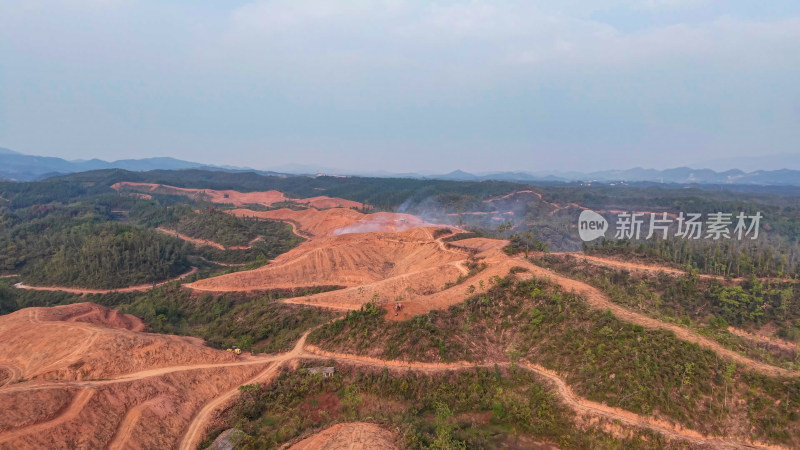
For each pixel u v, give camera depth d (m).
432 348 66.50
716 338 57.81
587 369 56.81
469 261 107.38
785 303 93.62
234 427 55.44
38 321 75.31
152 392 57.88
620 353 56.47
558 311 68.75
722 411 47.34
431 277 103.94
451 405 58.75
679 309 95.38
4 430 45.22
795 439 43.69
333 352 71.38
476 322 72.44
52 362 60.78
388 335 70.50
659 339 56.34
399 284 103.44
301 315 95.19
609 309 64.75
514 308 73.56
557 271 93.50
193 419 56.81
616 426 48.84
